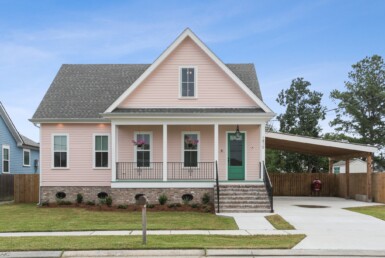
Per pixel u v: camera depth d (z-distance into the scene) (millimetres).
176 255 9227
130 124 19406
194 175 20766
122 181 18797
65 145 21141
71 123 21141
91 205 19531
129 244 9789
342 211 17141
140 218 14844
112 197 18703
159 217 15086
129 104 20375
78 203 20234
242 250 9344
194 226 12727
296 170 39906
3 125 26984
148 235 11086
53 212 17031
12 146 28391
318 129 41125
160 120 19266
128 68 24938
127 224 13281
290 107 41594
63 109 21406
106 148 21156
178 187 18750
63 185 20938
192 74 20625
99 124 21203
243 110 19922
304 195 28344
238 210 16609
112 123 19312
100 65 25266
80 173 20984
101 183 20938
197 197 18688
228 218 14805
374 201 22391
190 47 20656
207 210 16969
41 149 21062
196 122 19266
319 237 10961
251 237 10867
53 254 9188
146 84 20516
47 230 12094
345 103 40781
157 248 9414
